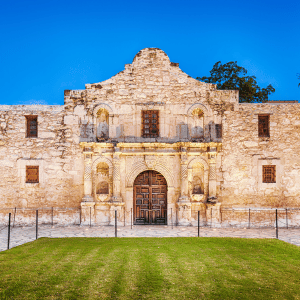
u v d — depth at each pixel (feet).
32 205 61.72
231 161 62.28
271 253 38.93
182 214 60.85
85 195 61.00
